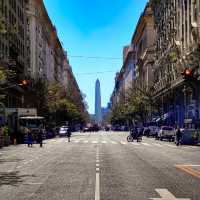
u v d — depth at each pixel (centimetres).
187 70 4353
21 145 5025
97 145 4828
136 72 15738
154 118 10319
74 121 15775
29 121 5678
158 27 10431
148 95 9569
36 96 8075
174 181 1661
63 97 11862
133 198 1266
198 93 6406
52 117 9669
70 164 2428
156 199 1248
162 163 2489
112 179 1730
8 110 5647
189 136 5047
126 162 2553
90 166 2295
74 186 1531
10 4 7806
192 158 2884
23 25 9556
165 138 6112
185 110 7394
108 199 1248
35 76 10062
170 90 8369
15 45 8394
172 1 8444
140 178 1759
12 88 7650
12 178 1803
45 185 1571
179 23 7775
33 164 2466
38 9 11600
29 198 1287
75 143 5409
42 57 12356
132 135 5972
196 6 6469
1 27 2941
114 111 18638
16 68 8162
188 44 6969
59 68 17812
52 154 3334
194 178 1758
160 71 9988
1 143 4619
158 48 10400
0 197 1317
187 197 1283
